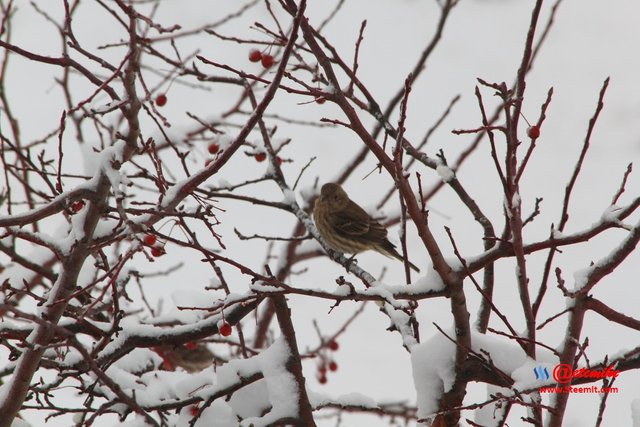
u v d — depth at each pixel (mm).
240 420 8562
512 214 7129
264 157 11664
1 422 7984
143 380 9438
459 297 7773
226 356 13672
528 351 7660
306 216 11070
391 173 7457
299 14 6691
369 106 9742
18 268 11789
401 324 9000
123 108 7527
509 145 6762
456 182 9508
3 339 7930
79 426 8648
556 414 7277
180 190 7195
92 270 10836
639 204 7336
